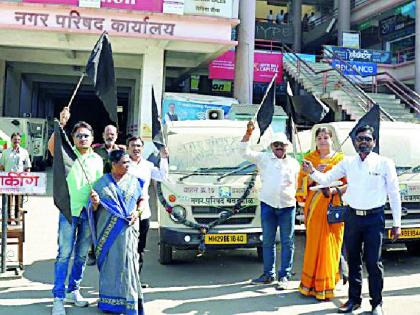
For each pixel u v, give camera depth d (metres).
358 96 16.72
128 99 28.00
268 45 22.44
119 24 14.09
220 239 6.55
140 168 5.85
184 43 14.84
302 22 31.27
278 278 6.21
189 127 7.46
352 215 5.20
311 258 5.73
